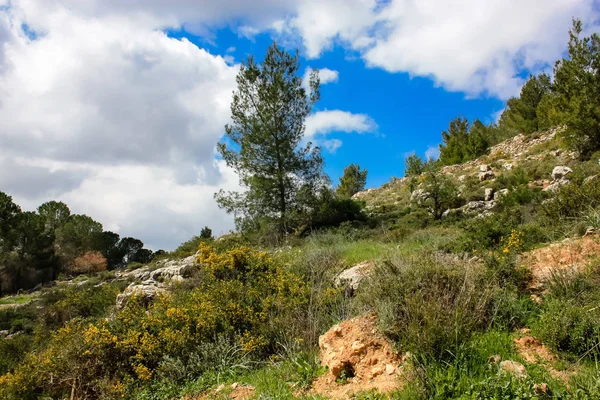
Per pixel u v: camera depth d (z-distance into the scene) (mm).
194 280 10852
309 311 7027
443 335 4426
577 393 3406
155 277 13055
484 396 3533
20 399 7074
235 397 5359
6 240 40281
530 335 4684
